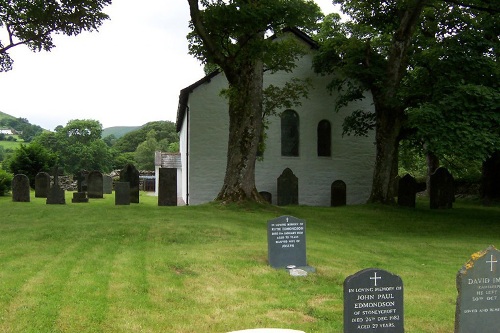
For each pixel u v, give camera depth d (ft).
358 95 74.23
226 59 54.24
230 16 48.96
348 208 65.57
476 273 19.30
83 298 22.27
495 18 59.41
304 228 30.53
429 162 96.63
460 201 85.97
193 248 34.27
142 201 82.89
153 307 21.77
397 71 64.80
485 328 19.43
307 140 81.30
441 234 48.83
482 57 56.29
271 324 20.34
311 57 80.53
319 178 81.56
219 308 22.09
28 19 59.52
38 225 41.60
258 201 57.36
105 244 34.88
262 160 77.30
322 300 24.08
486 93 49.85
